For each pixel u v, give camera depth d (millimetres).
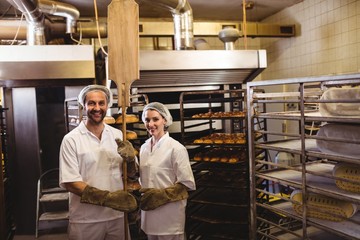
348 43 3375
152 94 3494
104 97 1588
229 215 2510
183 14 3092
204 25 3939
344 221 1345
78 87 3072
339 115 1269
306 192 1381
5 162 3020
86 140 1615
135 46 1507
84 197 1497
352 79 1148
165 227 1767
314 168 1643
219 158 2422
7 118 3115
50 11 2904
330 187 1343
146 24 3797
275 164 1536
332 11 3547
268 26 4031
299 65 4098
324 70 3703
